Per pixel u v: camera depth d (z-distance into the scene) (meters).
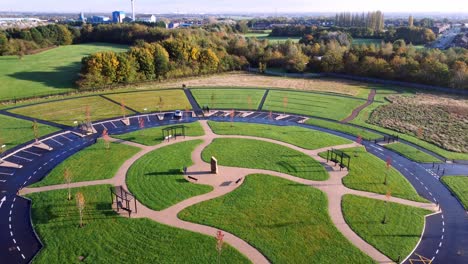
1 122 97.12
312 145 84.06
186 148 81.19
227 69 178.25
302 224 54.44
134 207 57.88
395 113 109.50
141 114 106.75
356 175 69.62
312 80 158.38
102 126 95.88
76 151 79.50
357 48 178.50
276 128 95.81
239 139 87.12
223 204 59.16
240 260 46.97
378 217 56.47
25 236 51.09
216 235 51.62
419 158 78.81
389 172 71.44
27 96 122.62
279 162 74.56
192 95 128.75
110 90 134.75
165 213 56.56
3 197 60.81
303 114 108.81
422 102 121.06
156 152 78.75
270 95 129.38
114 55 145.38
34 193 61.84
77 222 54.03
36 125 90.88
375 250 49.38
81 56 193.12
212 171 69.25
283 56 186.25
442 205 60.81
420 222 55.56
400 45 186.50
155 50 158.88
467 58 147.25
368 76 159.50
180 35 193.38
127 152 78.56
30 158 75.88
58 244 49.34
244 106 115.81
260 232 52.50
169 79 155.88
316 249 49.25
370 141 88.25
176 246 49.25
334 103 120.56
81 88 134.50
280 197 61.47
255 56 189.75
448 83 137.12
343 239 51.28
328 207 58.78
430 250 49.72
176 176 68.06
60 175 68.00
